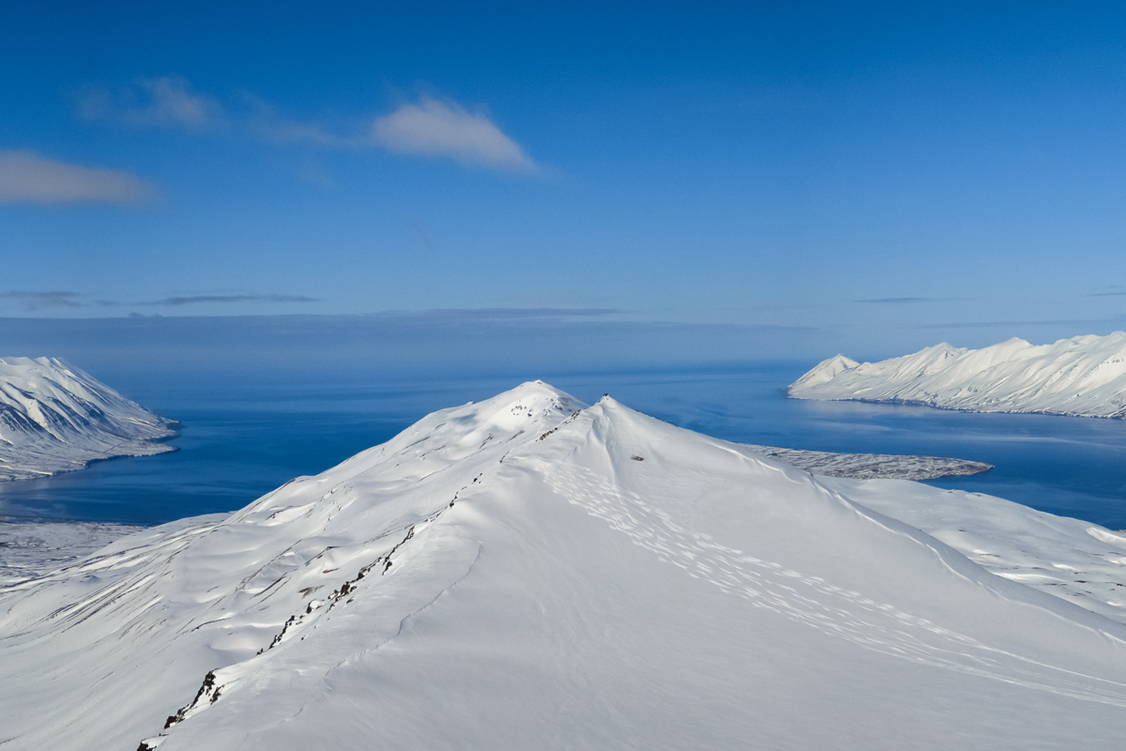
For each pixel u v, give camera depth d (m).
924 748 20.58
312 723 17.50
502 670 23.03
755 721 21.58
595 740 19.25
